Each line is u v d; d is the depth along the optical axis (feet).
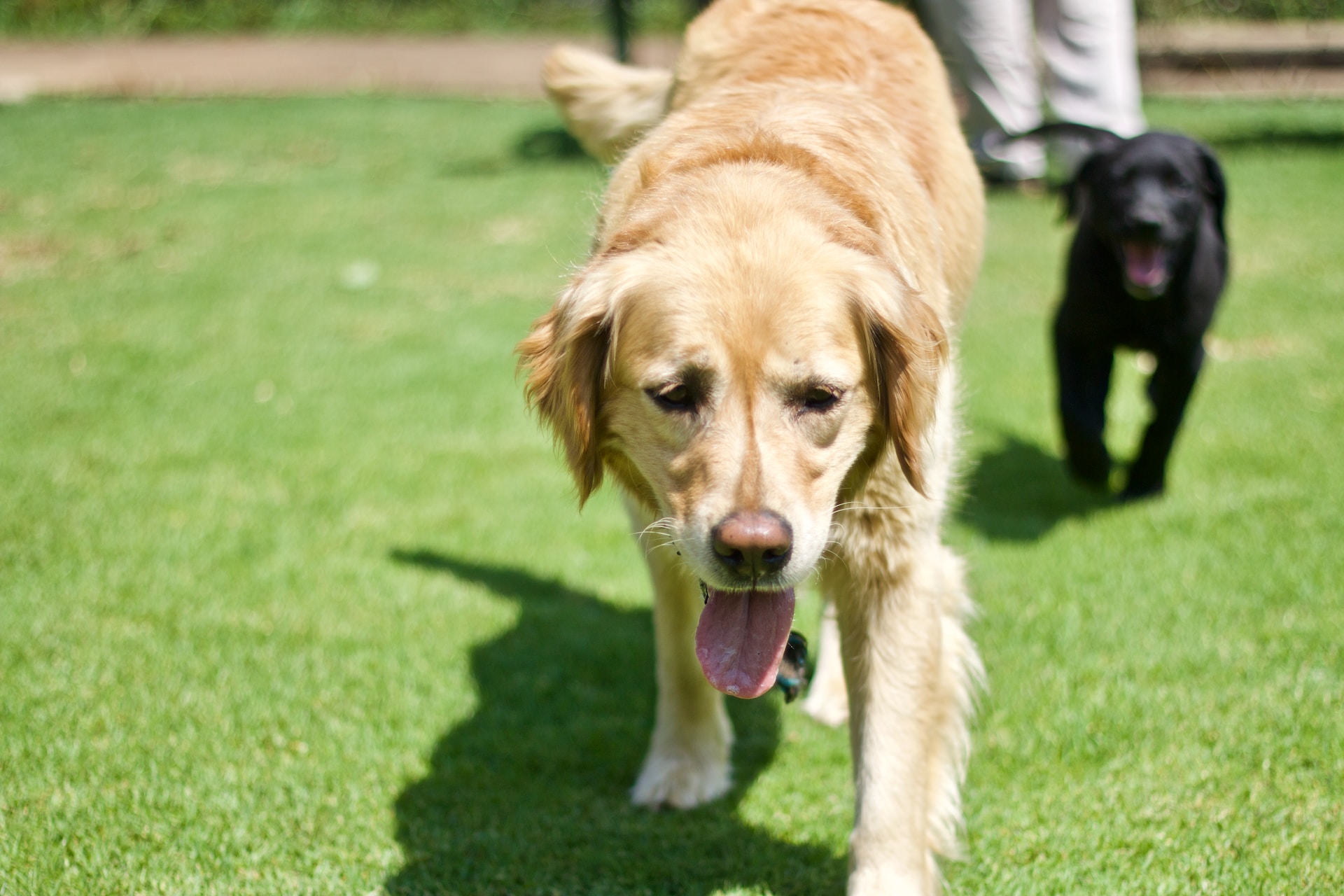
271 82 54.70
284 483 16.16
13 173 35.32
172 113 45.57
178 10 69.67
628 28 39.32
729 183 8.55
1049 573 13.51
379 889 8.91
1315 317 21.11
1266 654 11.51
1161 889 8.64
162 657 11.98
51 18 67.36
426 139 40.78
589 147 14.16
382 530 14.99
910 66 11.45
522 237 28.37
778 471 7.79
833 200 8.76
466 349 21.20
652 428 8.23
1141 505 15.11
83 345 21.21
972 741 10.61
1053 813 9.61
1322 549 13.44
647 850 9.50
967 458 16.92
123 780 10.11
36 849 9.16
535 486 16.33
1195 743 10.31
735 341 7.80
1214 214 15.17
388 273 25.71
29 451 16.85
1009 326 21.88
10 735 10.61
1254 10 54.75
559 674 12.14
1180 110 41.98
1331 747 10.09
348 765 10.46
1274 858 8.84
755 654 8.11
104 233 28.76
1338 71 47.93
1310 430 16.63
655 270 8.11
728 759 10.68
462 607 13.26
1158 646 11.85
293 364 20.48
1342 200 29.17
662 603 10.07
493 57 61.52
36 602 12.95
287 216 30.50
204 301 23.80
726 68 11.34
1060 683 11.32
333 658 12.14
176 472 16.37
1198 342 14.55
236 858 9.21
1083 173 15.66
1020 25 28.30
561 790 10.30
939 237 10.08
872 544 8.87
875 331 8.34
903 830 8.64
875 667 8.96
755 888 8.96
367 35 71.46
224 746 10.64
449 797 10.10
